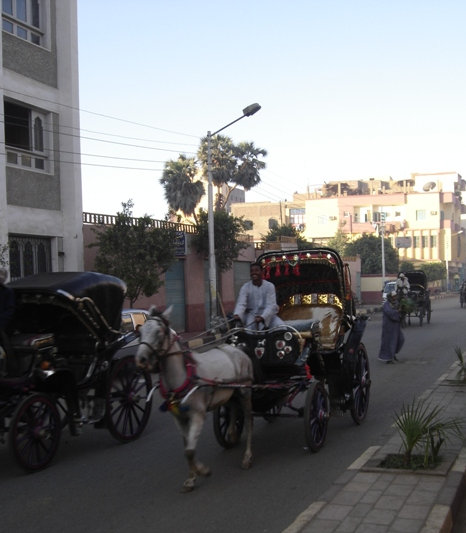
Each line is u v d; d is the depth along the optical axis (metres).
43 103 17.67
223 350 6.96
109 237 18.58
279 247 35.84
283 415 7.54
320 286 9.91
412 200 76.75
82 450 7.96
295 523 4.77
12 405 7.11
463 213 91.12
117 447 8.07
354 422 8.91
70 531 5.19
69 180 18.41
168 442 8.24
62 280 7.82
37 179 17.47
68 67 18.42
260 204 87.12
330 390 8.56
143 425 8.73
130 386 8.47
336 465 6.85
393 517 4.80
